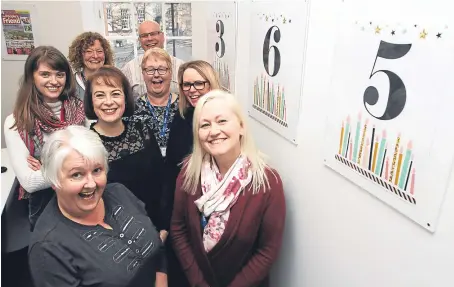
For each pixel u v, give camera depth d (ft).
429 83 2.58
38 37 9.75
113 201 3.98
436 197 2.64
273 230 4.48
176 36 10.52
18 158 5.06
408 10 2.71
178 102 6.75
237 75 6.93
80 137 3.33
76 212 3.43
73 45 7.88
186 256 4.84
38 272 3.23
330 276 4.29
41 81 5.23
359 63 3.30
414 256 2.93
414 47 2.68
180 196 4.83
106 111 4.89
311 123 4.34
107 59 8.13
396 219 3.10
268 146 5.80
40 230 3.32
